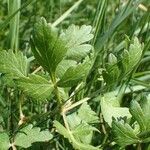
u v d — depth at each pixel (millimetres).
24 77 152
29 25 310
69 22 318
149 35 255
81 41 166
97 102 231
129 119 183
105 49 238
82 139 177
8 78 158
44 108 221
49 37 148
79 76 153
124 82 222
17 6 219
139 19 244
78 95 184
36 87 155
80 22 333
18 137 160
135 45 162
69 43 166
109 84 172
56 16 333
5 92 227
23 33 292
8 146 159
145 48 214
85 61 152
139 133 161
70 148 197
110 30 219
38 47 150
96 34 220
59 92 162
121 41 267
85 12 352
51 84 156
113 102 185
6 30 302
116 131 161
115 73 167
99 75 204
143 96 161
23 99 212
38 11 325
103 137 216
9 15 219
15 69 158
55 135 205
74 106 173
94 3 371
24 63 159
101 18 220
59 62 152
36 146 192
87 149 153
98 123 201
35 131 160
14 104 217
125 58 162
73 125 180
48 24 148
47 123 202
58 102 166
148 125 160
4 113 204
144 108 160
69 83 155
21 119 179
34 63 245
